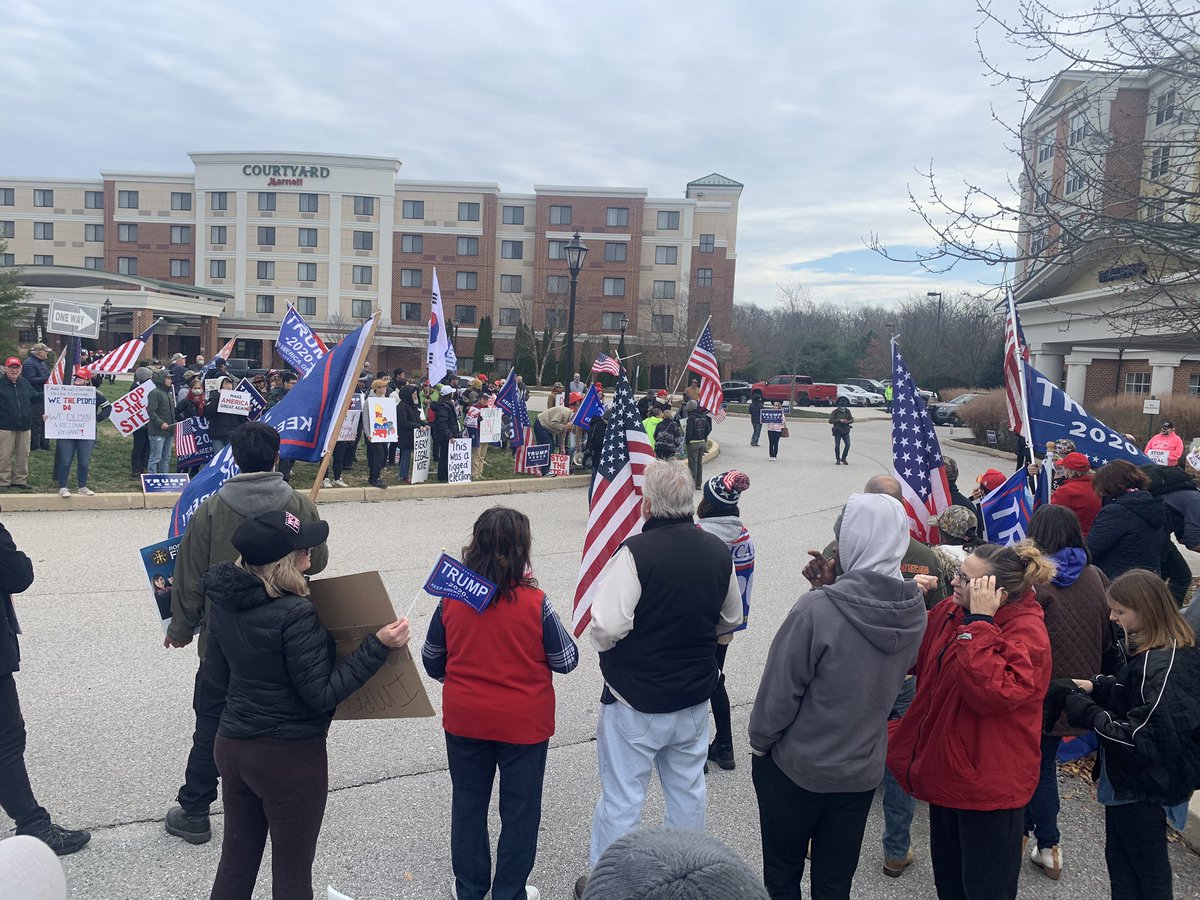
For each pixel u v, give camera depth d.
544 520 12.84
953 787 3.31
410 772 4.95
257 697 3.08
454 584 3.41
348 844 4.19
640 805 3.56
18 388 12.19
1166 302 8.04
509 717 3.47
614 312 66.12
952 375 59.56
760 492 17.09
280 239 65.12
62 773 4.70
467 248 65.88
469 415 16.72
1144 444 23.91
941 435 35.72
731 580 3.66
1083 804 4.91
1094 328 22.69
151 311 53.81
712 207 66.19
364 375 19.95
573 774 5.04
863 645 3.16
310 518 4.34
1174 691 3.28
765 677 3.29
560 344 58.69
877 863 4.29
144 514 11.70
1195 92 6.70
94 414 11.87
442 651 3.67
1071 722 3.58
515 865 3.54
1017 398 7.32
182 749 5.04
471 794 3.59
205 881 3.84
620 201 65.50
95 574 8.60
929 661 3.54
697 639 3.54
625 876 1.37
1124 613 3.45
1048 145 7.25
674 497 3.58
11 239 67.31
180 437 12.90
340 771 4.94
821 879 3.31
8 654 3.79
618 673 3.53
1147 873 3.42
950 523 5.24
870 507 3.29
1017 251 7.71
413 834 4.29
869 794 3.28
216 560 4.02
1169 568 6.68
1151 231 6.66
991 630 3.19
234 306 65.56
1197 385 31.55
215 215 65.38
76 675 6.05
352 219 65.00
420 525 11.97
